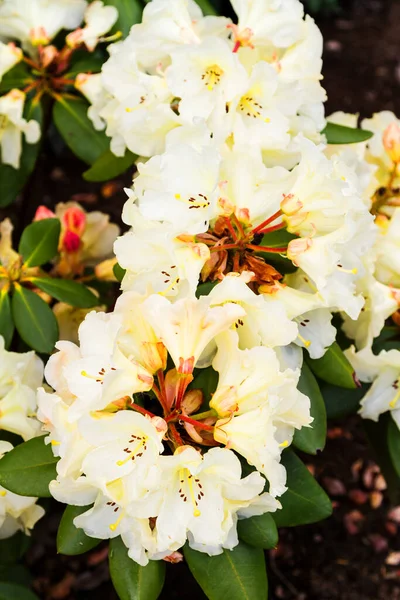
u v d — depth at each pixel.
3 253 1.06
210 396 0.86
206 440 0.82
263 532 0.86
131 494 0.79
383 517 1.34
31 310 0.99
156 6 0.92
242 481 0.79
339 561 1.30
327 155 1.00
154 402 0.90
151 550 0.80
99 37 1.06
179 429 0.83
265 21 0.91
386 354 0.92
